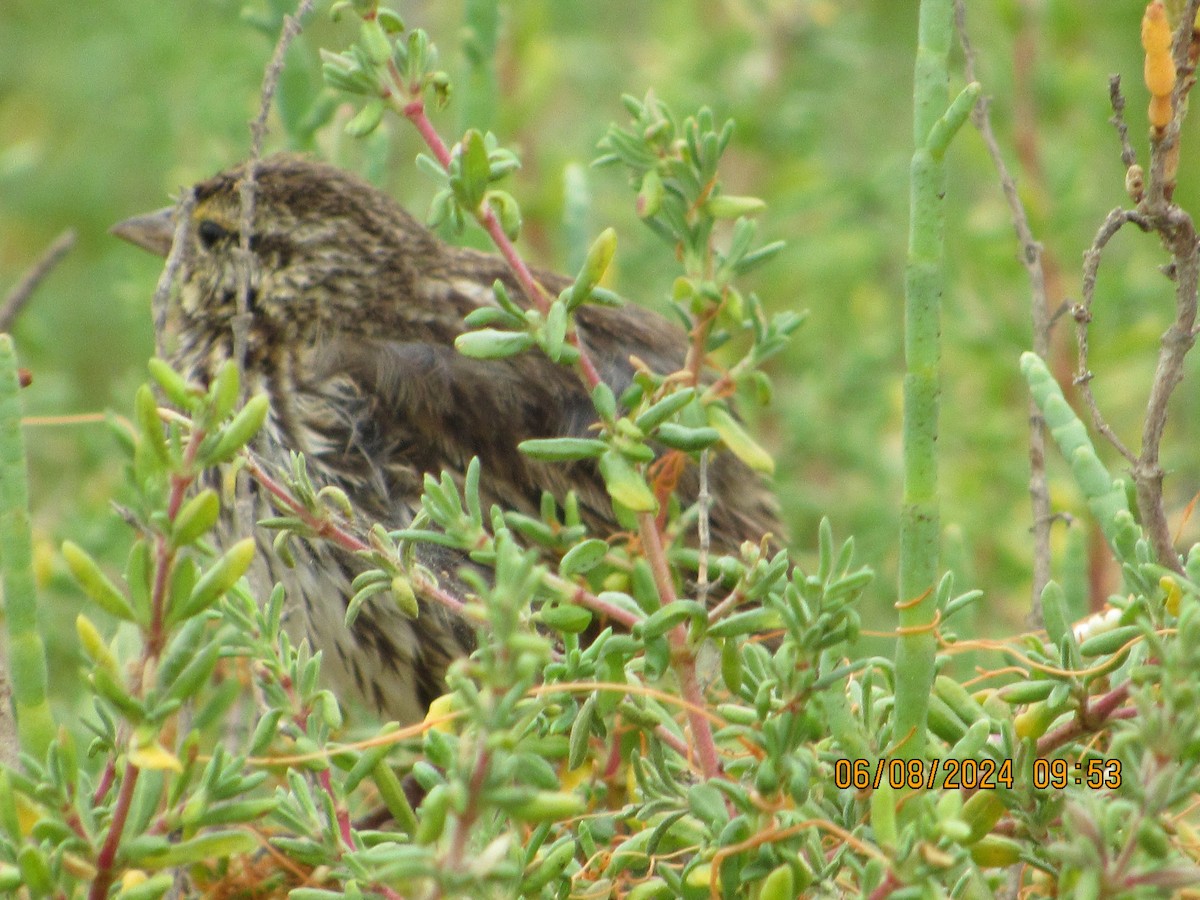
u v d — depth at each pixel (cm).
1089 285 546
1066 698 502
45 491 1067
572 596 510
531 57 1177
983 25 1166
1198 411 1041
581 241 916
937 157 476
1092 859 415
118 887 502
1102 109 1154
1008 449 1060
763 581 514
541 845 507
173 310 970
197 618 443
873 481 1091
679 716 570
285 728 556
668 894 511
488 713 399
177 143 1262
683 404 513
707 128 602
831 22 1243
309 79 934
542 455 514
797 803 475
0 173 1209
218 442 435
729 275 602
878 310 1218
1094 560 945
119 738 478
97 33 1421
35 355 1144
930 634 489
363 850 504
